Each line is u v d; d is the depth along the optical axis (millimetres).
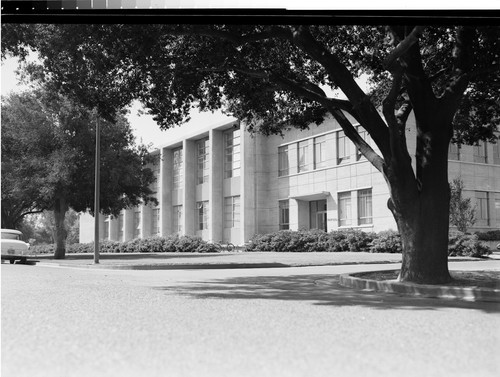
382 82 19156
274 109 19125
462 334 6977
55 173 32031
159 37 14328
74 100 17297
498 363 5395
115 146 35656
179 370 5059
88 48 15117
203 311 9008
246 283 15516
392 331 7148
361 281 14250
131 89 16594
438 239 13891
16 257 29578
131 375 4895
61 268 24656
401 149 13961
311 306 9875
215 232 52000
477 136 18750
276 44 16672
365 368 5148
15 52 15789
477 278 14773
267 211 49156
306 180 45219
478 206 39875
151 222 65938
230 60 15242
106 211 37344
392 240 33469
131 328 7227
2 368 5109
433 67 17594
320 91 16016
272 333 6914
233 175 51812
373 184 38938
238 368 5129
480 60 14977
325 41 17172
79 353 5719
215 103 17891
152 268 23531
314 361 5402
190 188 57281
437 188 14008
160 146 61688
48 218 80750
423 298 11898
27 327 7258
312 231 39500
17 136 33312
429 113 14367
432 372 5043
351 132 15594
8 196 38188
